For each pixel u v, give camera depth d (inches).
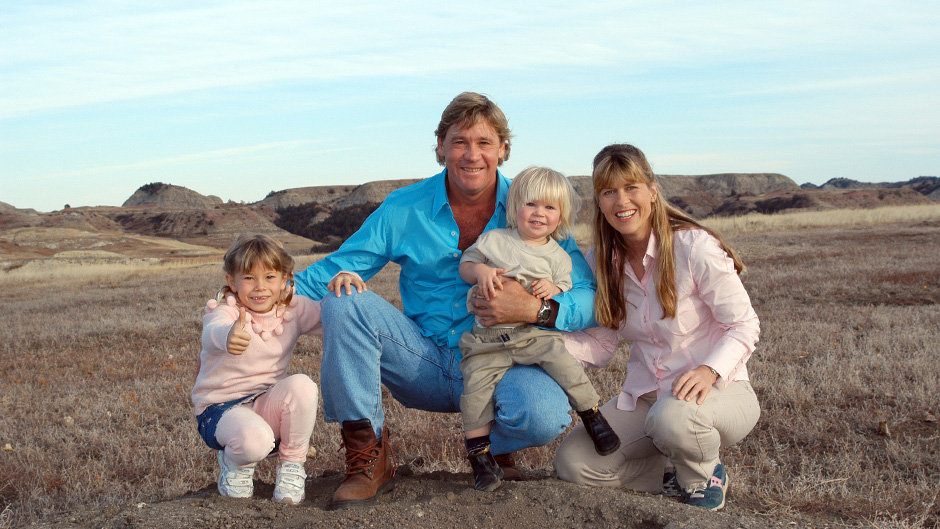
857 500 139.7
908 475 152.5
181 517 116.3
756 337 131.3
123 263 1563.7
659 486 146.1
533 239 137.9
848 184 6530.5
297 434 125.1
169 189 7859.3
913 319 322.7
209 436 124.8
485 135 137.3
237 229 4104.3
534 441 129.2
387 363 136.2
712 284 131.3
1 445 201.8
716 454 130.3
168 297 595.2
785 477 154.6
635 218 131.3
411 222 146.4
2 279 1045.2
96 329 423.8
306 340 341.7
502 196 146.6
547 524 117.1
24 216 4052.7
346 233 3570.4
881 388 213.3
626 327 142.6
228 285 130.3
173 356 332.2
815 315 352.2
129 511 119.4
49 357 344.2
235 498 127.2
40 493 161.2
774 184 6166.3
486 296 128.6
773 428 187.9
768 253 713.0
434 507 120.0
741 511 132.8
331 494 134.0
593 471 138.9
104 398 249.9
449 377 141.3
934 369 226.1
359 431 126.5
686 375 126.6
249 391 127.9
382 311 131.0
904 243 757.3
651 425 128.5
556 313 132.8
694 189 5949.8
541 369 133.3
